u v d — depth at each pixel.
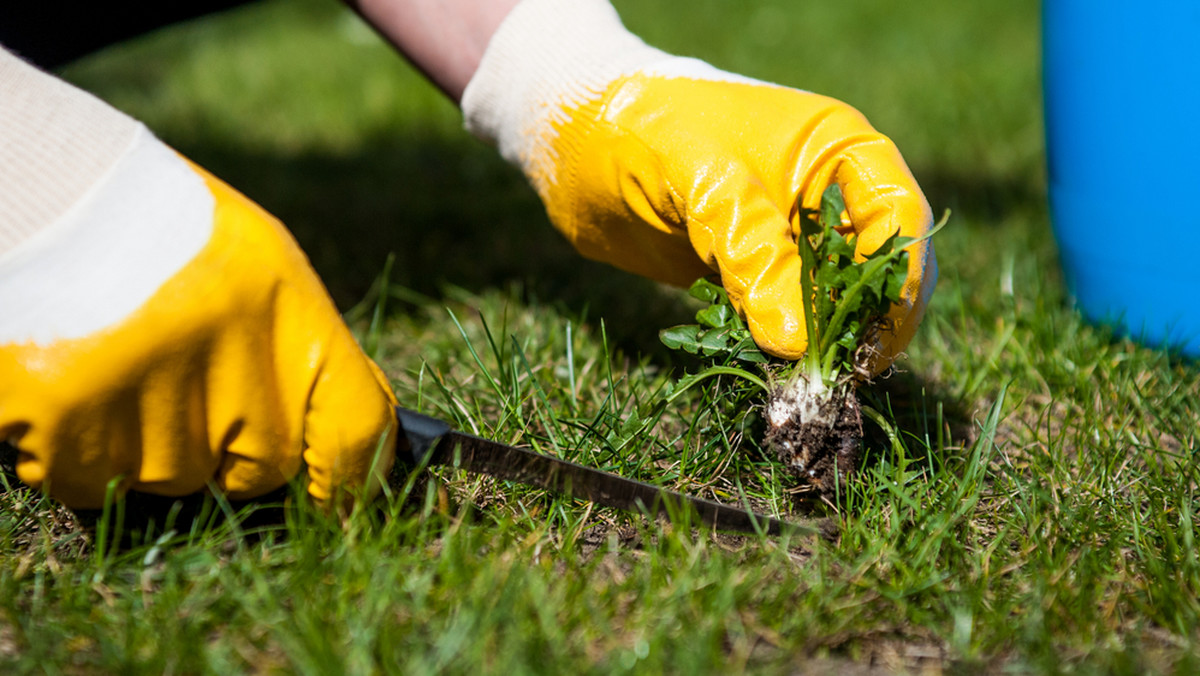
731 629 0.90
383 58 2.41
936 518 0.95
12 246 0.89
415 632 0.89
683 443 1.00
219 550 0.94
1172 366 1.08
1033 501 0.97
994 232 1.28
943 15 2.84
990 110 1.85
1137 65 1.05
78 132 0.90
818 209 0.97
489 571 0.91
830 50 2.44
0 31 1.09
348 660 0.88
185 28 2.97
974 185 1.47
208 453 0.91
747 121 0.98
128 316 0.88
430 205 1.44
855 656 0.90
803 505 0.97
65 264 0.88
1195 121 1.05
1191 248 1.07
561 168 1.02
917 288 0.95
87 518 0.95
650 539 0.94
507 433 1.01
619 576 0.93
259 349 0.90
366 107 2.02
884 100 1.95
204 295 0.89
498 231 1.34
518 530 0.95
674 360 1.09
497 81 1.03
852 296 0.92
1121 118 1.07
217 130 1.85
